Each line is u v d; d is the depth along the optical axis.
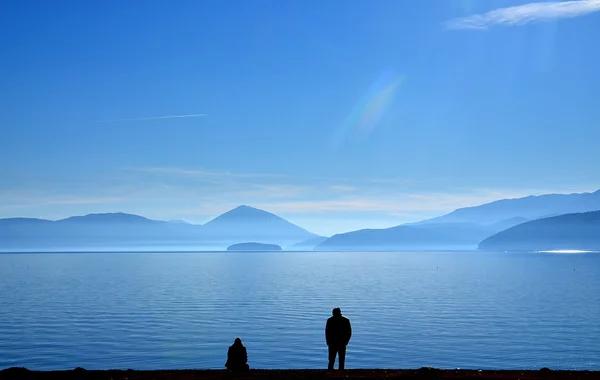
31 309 69.38
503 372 17.59
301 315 63.84
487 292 98.12
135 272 175.12
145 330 51.97
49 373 16.83
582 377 16.81
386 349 43.34
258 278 141.88
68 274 162.62
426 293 95.44
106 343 44.94
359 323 57.66
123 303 76.75
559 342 46.34
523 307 72.81
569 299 84.31
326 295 90.94
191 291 98.75
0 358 39.31
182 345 44.25
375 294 93.38
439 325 56.09
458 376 16.89
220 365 37.31
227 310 68.56
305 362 38.72
